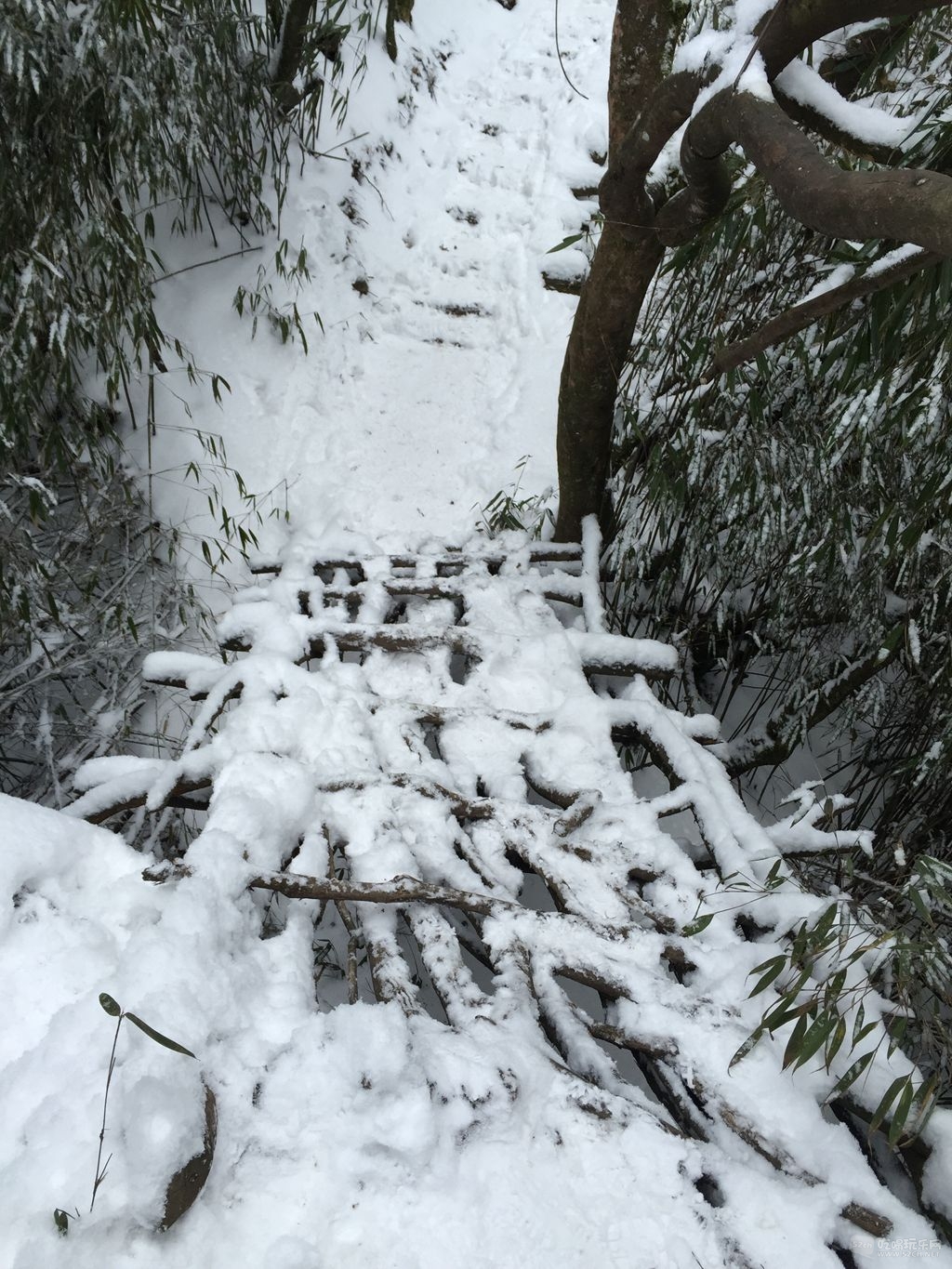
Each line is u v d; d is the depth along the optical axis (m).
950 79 2.37
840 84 2.49
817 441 2.63
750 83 1.82
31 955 1.67
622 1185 1.48
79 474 3.23
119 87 2.92
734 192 2.62
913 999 1.82
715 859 2.16
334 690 2.50
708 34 1.99
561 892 2.02
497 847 2.14
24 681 2.87
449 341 4.24
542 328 4.29
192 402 3.67
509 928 1.89
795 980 1.83
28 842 1.80
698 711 3.42
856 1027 1.61
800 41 1.81
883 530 2.53
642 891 2.12
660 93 2.16
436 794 2.20
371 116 4.71
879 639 2.74
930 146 1.87
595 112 5.05
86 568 3.15
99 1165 1.36
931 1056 1.81
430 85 5.22
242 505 3.54
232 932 1.78
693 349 2.90
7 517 2.75
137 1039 1.51
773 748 3.10
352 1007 1.64
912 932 2.04
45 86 2.80
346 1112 1.51
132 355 3.62
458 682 3.04
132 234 3.16
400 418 3.93
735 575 3.06
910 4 1.67
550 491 3.61
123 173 3.17
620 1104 1.57
